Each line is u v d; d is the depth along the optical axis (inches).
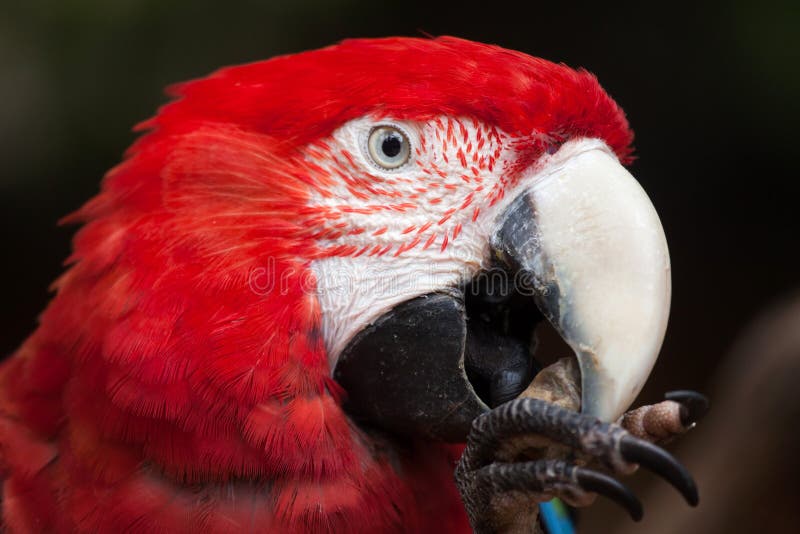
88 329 71.5
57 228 208.4
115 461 70.2
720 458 121.6
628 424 64.9
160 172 73.4
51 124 176.9
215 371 68.7
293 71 76.1
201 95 77.8
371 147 75.2
